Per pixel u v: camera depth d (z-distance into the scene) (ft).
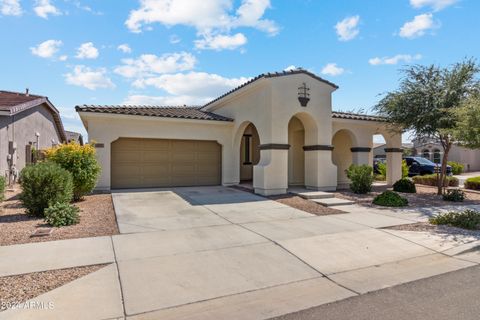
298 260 19.99
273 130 44.55
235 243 22.84
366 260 20.35
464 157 122.21
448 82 45.78
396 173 62.34
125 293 14.99
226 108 57.77
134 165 50.08
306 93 47.39
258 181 45.14
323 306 14.20
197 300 14.64
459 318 13.03
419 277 17.69
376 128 60.64
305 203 39.06
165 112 53.83
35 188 29.14
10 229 25.09
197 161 54.44
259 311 13.74
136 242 22.48
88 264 18.24
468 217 29.35
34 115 69.05
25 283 15.69
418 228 27.94
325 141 49.39
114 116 46.42
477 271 18.61
